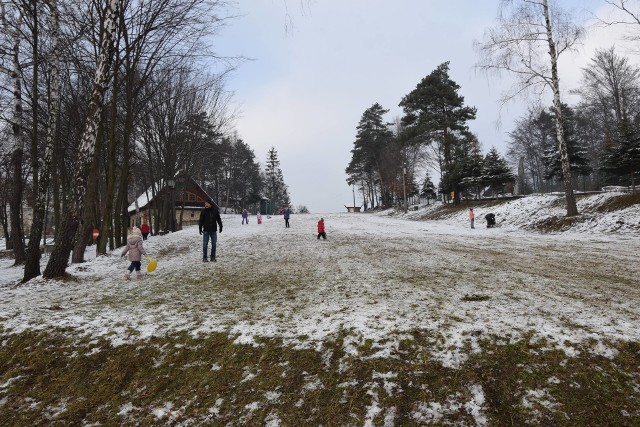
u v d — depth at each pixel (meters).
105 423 3.64
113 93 14.02
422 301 5.74
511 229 21.08
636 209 16.27
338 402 3.57
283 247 15.61
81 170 9.34
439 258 10.57
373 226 28.64
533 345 4.02
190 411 3.71
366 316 5.08
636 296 5.77
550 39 18.25
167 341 4.82
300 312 5.58
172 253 15.38
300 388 3.82
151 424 3.58
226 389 3.95
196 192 49.00
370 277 8.00
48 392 4.15
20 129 15.02
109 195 15.64
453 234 19.56
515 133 53.72
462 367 3.81
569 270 8.21
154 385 4.14
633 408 3.15
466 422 3.21
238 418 3.54
